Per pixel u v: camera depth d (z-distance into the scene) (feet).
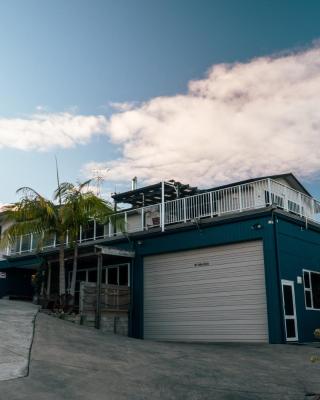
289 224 50.06
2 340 30.81
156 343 42.01
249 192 52.80
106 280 64.18
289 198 52.24
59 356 28.27
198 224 53.31
